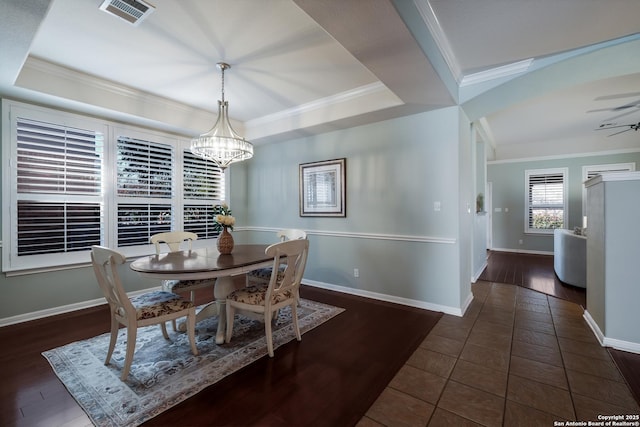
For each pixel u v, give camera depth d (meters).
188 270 2.11
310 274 4.39
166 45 2.43
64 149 3.19
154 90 3.38
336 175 4.02
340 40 1.84
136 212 3.78
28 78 2.67
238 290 2.50
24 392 1.81
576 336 2.56
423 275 3.33
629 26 2.09
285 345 2.42
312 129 3.99
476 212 4.71
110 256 1.86
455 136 3.10
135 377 1.96
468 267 3.59
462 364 2.12
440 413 1.61
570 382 1.88
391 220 3.55
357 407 1.67
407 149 3.42
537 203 7.09
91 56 2.62
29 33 1.86
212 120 4.23
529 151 7.01
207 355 2.25
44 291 3.09
